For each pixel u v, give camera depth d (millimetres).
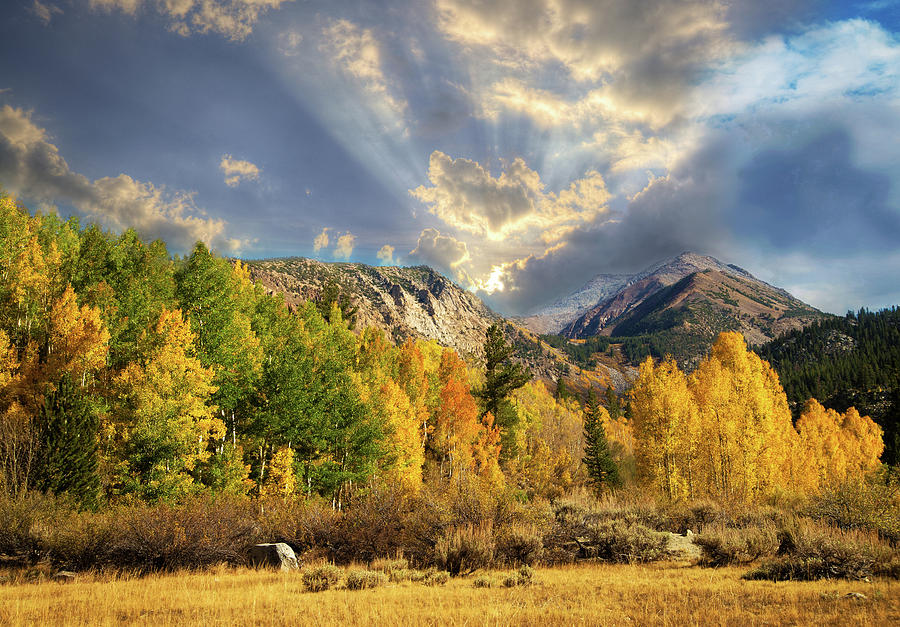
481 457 51250
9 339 32719
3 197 42375
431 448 57688
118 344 33750
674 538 17703
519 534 14641
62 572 13961
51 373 29672
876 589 9156
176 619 8469
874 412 111625
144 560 15039
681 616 7523
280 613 8562
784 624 6965
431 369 69875
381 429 39719
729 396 37156
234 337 37219
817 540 11547
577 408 147250
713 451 36281
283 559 15547
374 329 74188
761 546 13711
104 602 9914
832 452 54344
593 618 7617
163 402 26500
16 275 36281
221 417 35875
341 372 40656
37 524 16016
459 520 15508
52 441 22891
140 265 45000
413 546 15695
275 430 35031
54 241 45562
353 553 16125
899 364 127312
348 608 8844
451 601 9281
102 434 27031
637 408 38219
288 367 35875
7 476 20578
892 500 15492
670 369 38156
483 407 65125
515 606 8719
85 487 23078
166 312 30188
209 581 12797
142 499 24188
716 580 10859
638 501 23188
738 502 21969
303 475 34688
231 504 18609
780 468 38938
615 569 13438
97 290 37969
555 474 63812
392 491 18047
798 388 139750
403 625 7367
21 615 8625
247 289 56281
